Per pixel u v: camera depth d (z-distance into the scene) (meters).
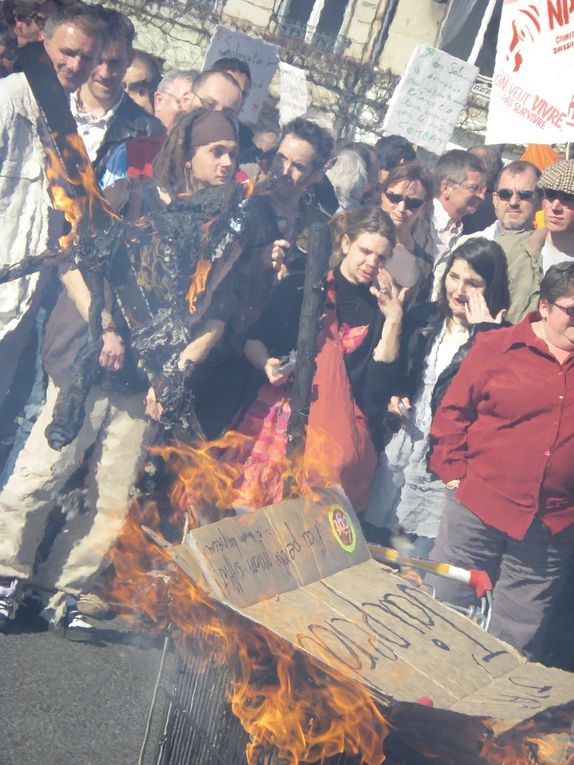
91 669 3.98
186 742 2.86
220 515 4.30
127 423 4.26
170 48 12.53
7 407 4.68
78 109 5.23
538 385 4.29
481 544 4.43
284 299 4.62
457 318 4.93
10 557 4.12
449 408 4.47
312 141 5.07
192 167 4.31
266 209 4.98
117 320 4.16
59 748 3.43
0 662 3.86
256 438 4.54
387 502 5.00
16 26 4.68
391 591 2.90
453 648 2.72
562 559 4.41
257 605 2.65
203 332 4.29
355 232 4.68
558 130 5.13
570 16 5.04
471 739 2.47
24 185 4.46
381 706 2.41
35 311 4.63
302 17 13.30
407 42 13.64
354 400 4.73
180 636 2.88
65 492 4.24
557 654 4.67
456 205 5.55
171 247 4.06
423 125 6.81
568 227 4.84
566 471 4.28
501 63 5.27
